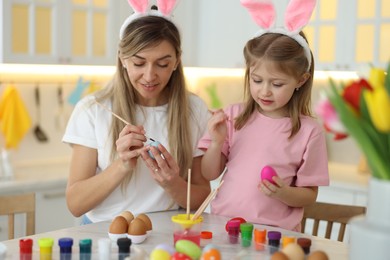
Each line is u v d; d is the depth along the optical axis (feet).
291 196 6.16
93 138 6.77
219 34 12.42
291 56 6.18
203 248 5.00
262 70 6.21
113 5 11.58
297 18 6.47
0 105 11.78
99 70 13.07
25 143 12.23
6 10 10.21
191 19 12.72
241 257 4.78
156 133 6.88
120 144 6.17
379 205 3.95
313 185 6.48
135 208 6.68
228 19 12.23
